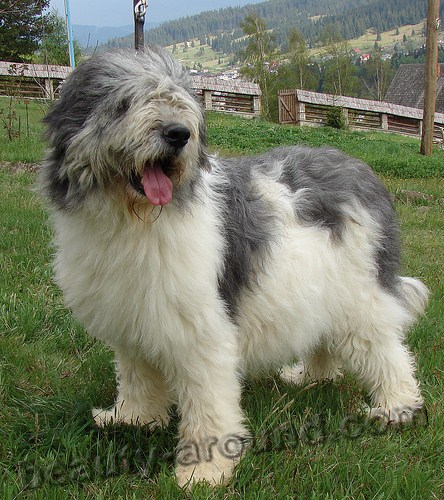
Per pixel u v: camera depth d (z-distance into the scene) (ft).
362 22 608.19
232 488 10.30
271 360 11.91
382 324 12.47
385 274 12.60
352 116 104.32
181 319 9.89
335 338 12.66
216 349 10.29
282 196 11.46
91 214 9.59
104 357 14.43
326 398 13.25
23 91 69.46
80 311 10.53
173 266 9.59
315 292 11.44
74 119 9.52
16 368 13.82
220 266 10.16
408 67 177.88
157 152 8.96
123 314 10.00
